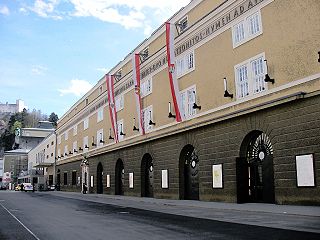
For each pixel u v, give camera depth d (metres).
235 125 22.30
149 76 34.19
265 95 20.19
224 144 23.16
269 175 20.52
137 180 35.94
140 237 10.88
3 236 11.91
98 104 50.12
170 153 29.77
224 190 22.89
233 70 22.84
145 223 14.37
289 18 18.95
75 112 62.12
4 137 160.00
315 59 17.33
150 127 33.69
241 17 22.38
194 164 27.38
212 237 10.57
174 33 29.80
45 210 22.08
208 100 25.14
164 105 31.20
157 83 32.62
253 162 21.72
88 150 53.59
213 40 24.94
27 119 169.38
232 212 17.89
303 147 17.56
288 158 18.36
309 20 17.78
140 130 34.53
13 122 167.88
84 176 54.50
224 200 22.83
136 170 36.28
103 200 32.75
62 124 70.81
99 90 50.06
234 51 22.88
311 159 17.05
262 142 21.11
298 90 18.12
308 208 16.27
